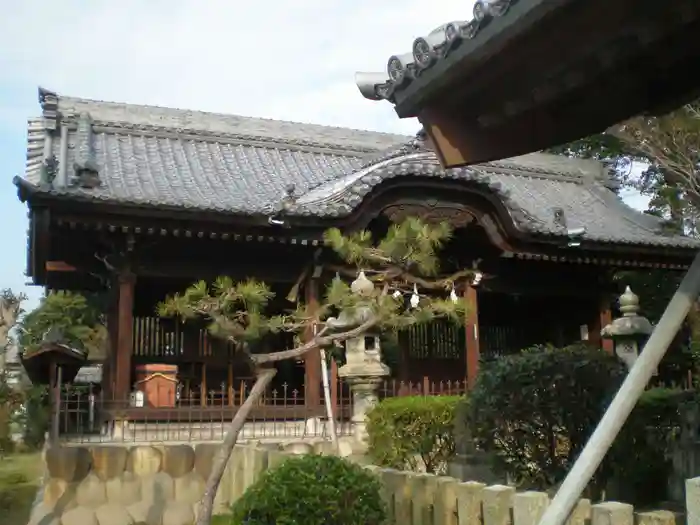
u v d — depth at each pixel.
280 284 14.45
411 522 5.21
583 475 3.36
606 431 3.43
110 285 14.01
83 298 22.16
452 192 13.75
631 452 7.09
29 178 13.95
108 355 13.80
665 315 3.59
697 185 16.05
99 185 12.28
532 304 18.17
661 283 19.94
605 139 21.83
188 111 17.92
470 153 4.34
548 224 16.55
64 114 16.56
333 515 4.87
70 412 10.84
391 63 4.18
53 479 8.79
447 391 13.81
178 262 13.24
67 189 11.51
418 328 15.88
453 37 3.67
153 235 12.60
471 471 8.20
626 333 10.27
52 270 15.15
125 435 11.17
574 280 17.06
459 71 3.79
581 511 3.93
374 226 13.75
